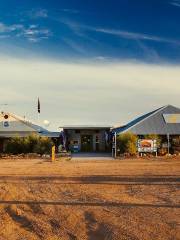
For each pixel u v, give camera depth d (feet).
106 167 91.04
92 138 185.98
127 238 27.68
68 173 76.59
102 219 33.91
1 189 53.21
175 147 156.97
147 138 152.35
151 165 96.78
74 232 29.96
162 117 169.07
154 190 51.75
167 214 35.50
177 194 47.93
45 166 96.58
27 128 182.29
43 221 33.78
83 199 44.98
